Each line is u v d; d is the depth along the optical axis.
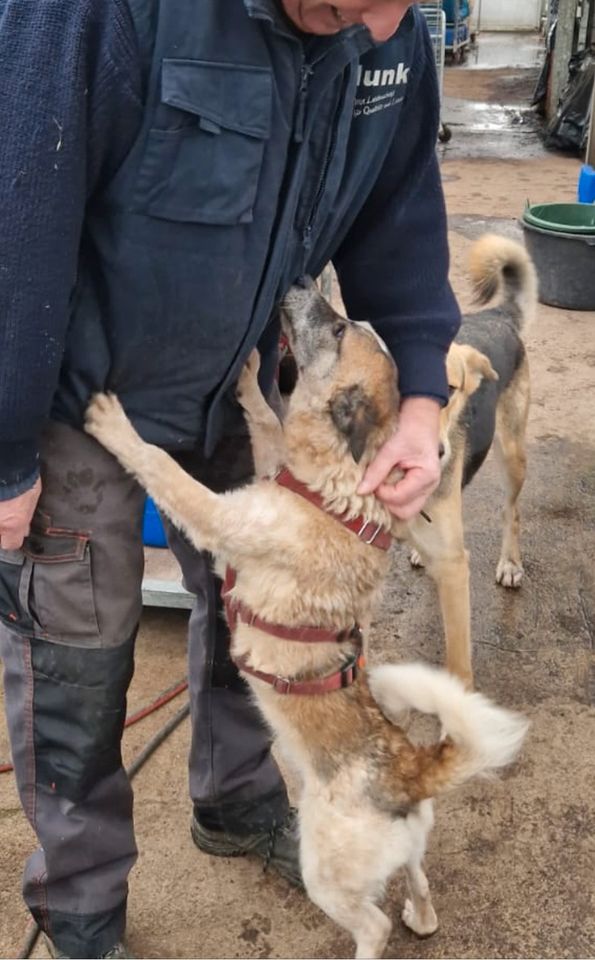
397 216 2.13
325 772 2.14
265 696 2.22
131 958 2.18
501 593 3.79
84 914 2.11
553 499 4.43
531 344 6.14
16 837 2.62
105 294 1.66
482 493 4.52
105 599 1.92
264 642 2.17
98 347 1.72
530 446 4.89
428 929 2.38
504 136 12.74
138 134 1.48
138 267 1.60
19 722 1.99
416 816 2.14
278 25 1.48
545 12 24.34
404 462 2.14
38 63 1.40
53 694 1.95
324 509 2.16
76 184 1.46
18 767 2.03
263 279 1.75
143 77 1.45
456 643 3.06
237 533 2.09
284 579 2.14
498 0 25.52
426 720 3.11
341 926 2.33
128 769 2.86
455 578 2.99
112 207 1.55
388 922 2.15
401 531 2.35
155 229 1.56
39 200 1.44
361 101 1.79
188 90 1.46
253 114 1.53
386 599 3.72
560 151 11.62
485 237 3.90
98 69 1.42
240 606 2.20
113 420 1.81
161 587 3.32
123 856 2.14
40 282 1.49
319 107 1.67
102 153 1.49
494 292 3.89
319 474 2.17
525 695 3.23
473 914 2.47
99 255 1.61
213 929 2.41
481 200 9.41
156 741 2.96
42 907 2.13
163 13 1.43
